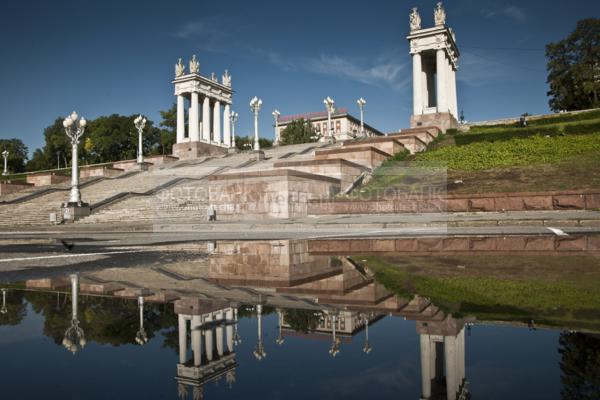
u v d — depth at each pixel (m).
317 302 2.97
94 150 85.00
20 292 3.21
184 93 58.97
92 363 1.69
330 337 2.15
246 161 38.47
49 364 1.65
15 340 1.96
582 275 4.34
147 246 8.73
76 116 25.48
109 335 2.07
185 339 2.05
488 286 3.70
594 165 22.58
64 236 14.48
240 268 4.98
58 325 2.24
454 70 50.56
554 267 5.02
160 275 4.29
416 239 9.70
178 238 11.74
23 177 58.97
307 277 4.24
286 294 3.28
